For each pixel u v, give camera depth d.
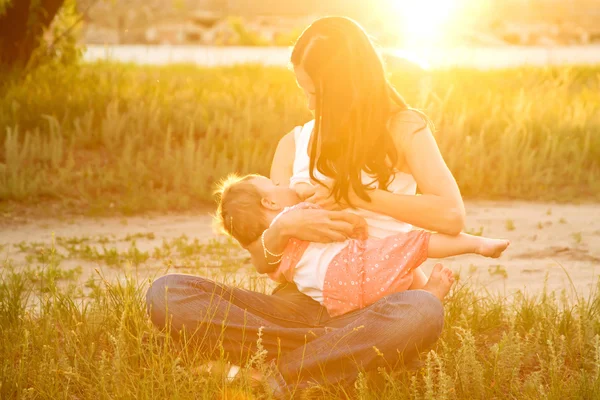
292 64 3.89
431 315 3.53
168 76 17.05
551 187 9.68
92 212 8.56
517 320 4.59
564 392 3.62
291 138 4.29
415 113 3.79
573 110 12.32
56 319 4.54
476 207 8.98
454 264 6.55
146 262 6.62
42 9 12.92
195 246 7.00
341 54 3.68
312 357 3.62
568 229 7.80
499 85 15.19
